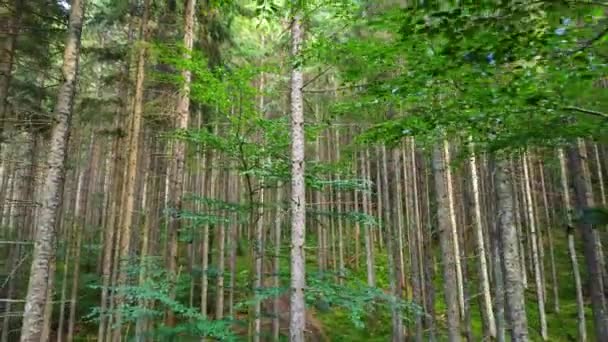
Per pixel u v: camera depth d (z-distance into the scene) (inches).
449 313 345.7
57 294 687.1
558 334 613.6
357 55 224.4
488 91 158.9
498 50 125.4
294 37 332.2
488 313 544.1
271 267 655.1
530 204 661.3
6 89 420.5
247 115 364.5
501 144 180.7
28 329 260.4
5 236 717.9
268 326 585.0
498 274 474.6
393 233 634.8
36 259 272.2
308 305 375.6
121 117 516.4
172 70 509.7
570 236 601.9
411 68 175.5
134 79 498.3
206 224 397.7
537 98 146.1
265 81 556.4
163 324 366.0
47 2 430.6
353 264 826.2
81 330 665.0
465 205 743.1
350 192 856.3
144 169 672.4
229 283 568.4
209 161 583.2
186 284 383.6
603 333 275.1
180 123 413.7
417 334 501.4
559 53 126.4
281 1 300.2
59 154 289.3
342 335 635.5
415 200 572.4
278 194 591.2
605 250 546.3
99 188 1032.8
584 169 310.7
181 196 399.2
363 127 402.0
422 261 577.3
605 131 151.1
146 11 461.1
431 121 197.6
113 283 438.9
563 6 105.3
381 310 668.1
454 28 116.5
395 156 597.9
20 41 446.0
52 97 488.4
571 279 740.0
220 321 333.7
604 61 126.3
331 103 382.6
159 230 656.4
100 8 536.1
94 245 781.9
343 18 273.6
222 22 501.0
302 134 330.3
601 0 105.0
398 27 170.1
